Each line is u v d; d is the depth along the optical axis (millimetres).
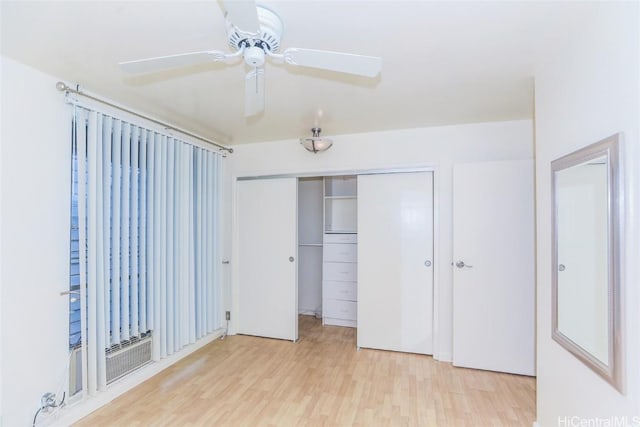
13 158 1809
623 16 1140
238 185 3736
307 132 3229
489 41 1611
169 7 1350
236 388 2480
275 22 1359
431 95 2307
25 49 1690
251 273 3680
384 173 3242
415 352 3141
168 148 2889
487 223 2779
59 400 2016
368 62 1396
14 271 1812
